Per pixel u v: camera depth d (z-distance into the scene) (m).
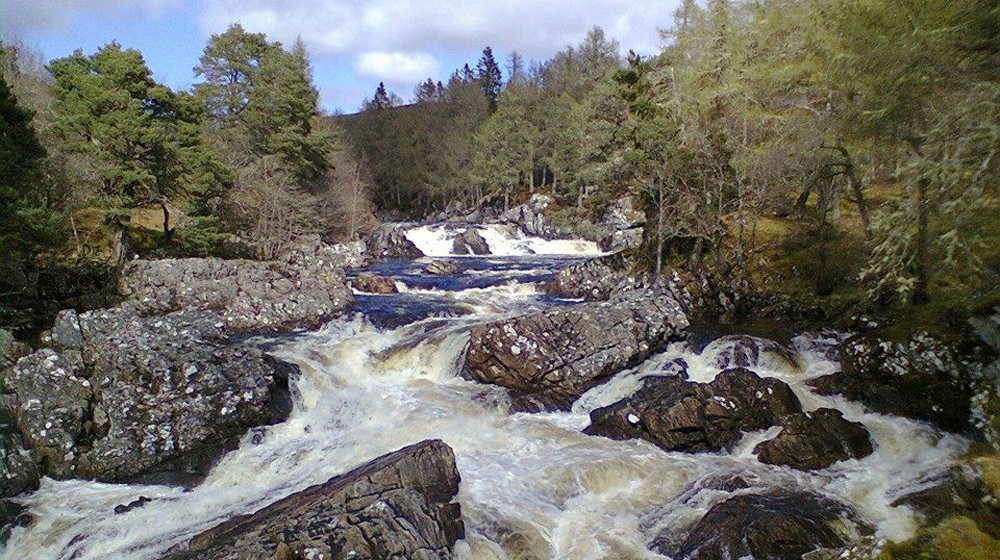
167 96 28.44
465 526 10.09
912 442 12.47
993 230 12.47
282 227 38.44
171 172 28.31
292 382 15.90
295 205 39.72
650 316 18.23
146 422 13.04
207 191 30.48
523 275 33.97
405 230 53.00
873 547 9.20
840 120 16.06
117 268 24.02
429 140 75.19
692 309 23.34
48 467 12.15
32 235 18.36
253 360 14.99
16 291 19.73
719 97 25.83
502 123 65.62
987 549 8.70
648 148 25.28
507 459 12.65
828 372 16.95
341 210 48.91
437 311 23.38
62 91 26.28
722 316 22.67
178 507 11.14
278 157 41.91
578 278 28.31
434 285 29.88
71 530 10.38
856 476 11.46
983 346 13.03
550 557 9.59
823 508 10.27
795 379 16.38
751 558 9.13
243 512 10.83
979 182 11.43
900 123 13.96
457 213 69.62
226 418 13.62
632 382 16.00
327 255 27.41
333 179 51.19
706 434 12.83
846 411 14.18
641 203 27.98
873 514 10.16
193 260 23.86
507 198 64.00
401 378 17.67
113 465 12.27
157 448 12.70
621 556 9.53
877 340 14.45
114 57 26.25
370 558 8.32
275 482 12.08
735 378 14.07
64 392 13.05
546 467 12.00
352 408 15.35
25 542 10.14
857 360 14.64
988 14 11.80
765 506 10.34
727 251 26.41
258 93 44.81
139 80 27.25
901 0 13.34
